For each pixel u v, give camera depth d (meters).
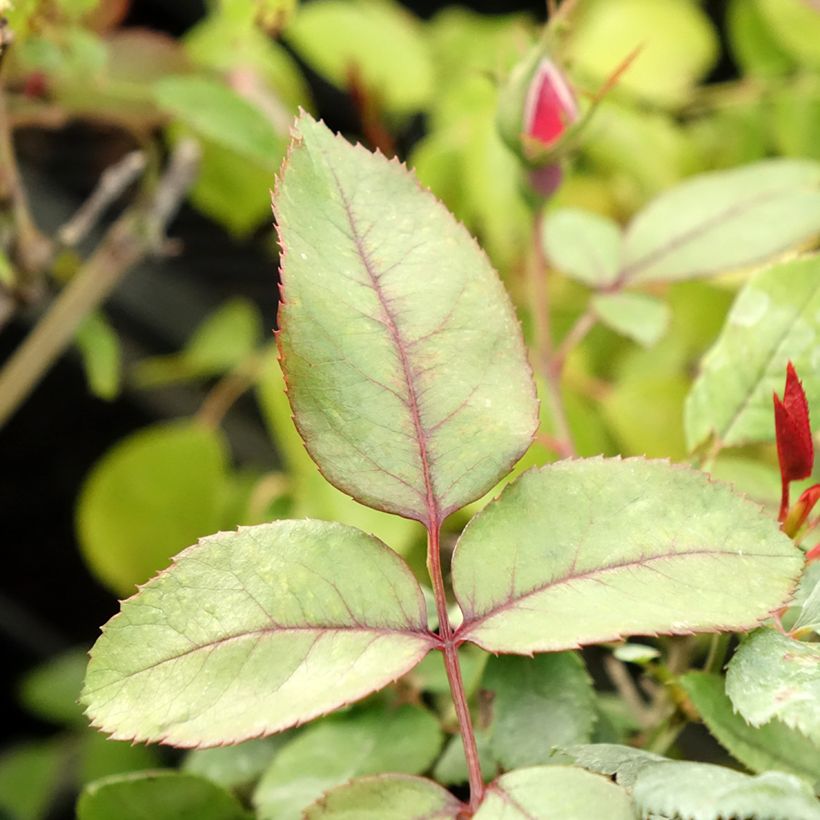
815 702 0.41
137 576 0.76
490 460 0.42
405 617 0.42
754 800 0.39
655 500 0.42
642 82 0.83
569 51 0.79
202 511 0.76
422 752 0.47
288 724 0.40
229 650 0.41
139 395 1.10
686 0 0.87
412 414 0.42
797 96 0.81
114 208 1.04
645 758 0.42
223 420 1.07
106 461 0.73
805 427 0.43
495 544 0.42
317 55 0.84
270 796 0.47
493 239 0.76
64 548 1.10
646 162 0.82
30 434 1.10
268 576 0.41
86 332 0.71
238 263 1.12
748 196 0.55
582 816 0.40
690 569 0.41
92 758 0.75
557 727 0.45
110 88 0.65
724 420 0.48
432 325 0.42
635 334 0.54
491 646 0.41
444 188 0.81
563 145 0.50
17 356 0.78
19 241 0.58
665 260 0.55
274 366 0.70
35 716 1.07
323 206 0.42
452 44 0.92
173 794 0.47
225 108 0.60
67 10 0.55
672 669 0.48
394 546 0.59
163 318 1.09
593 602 0.41
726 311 0.77
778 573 0.41
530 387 0.42
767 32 0.82
